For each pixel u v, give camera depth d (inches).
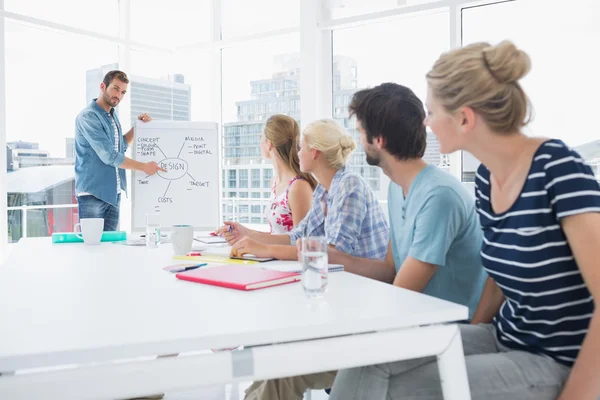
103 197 144.6
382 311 36.8
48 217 151.5
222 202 185.3
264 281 46.4
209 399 88.0
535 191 38.9
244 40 174.4
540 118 119.1
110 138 144.2
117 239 87.4
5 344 30.4
